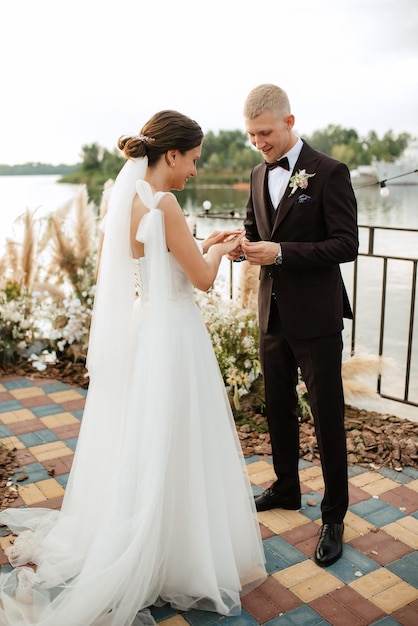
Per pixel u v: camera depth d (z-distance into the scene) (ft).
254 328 13.37
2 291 17.02
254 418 12.70
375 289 21.17
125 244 7.15
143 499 6.79
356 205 7.84
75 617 6.61
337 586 7.57
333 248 7.55
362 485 10.07
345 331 18.21
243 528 7.68
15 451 11.45
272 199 8.33
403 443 11.24
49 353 16.89
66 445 11.69
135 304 7.50
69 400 14.02
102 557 6.71
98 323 7.35
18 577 7.57
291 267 7.68
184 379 7.15
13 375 15.75
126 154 7.14
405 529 8.80
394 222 17.81
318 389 8.11
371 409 13.37
